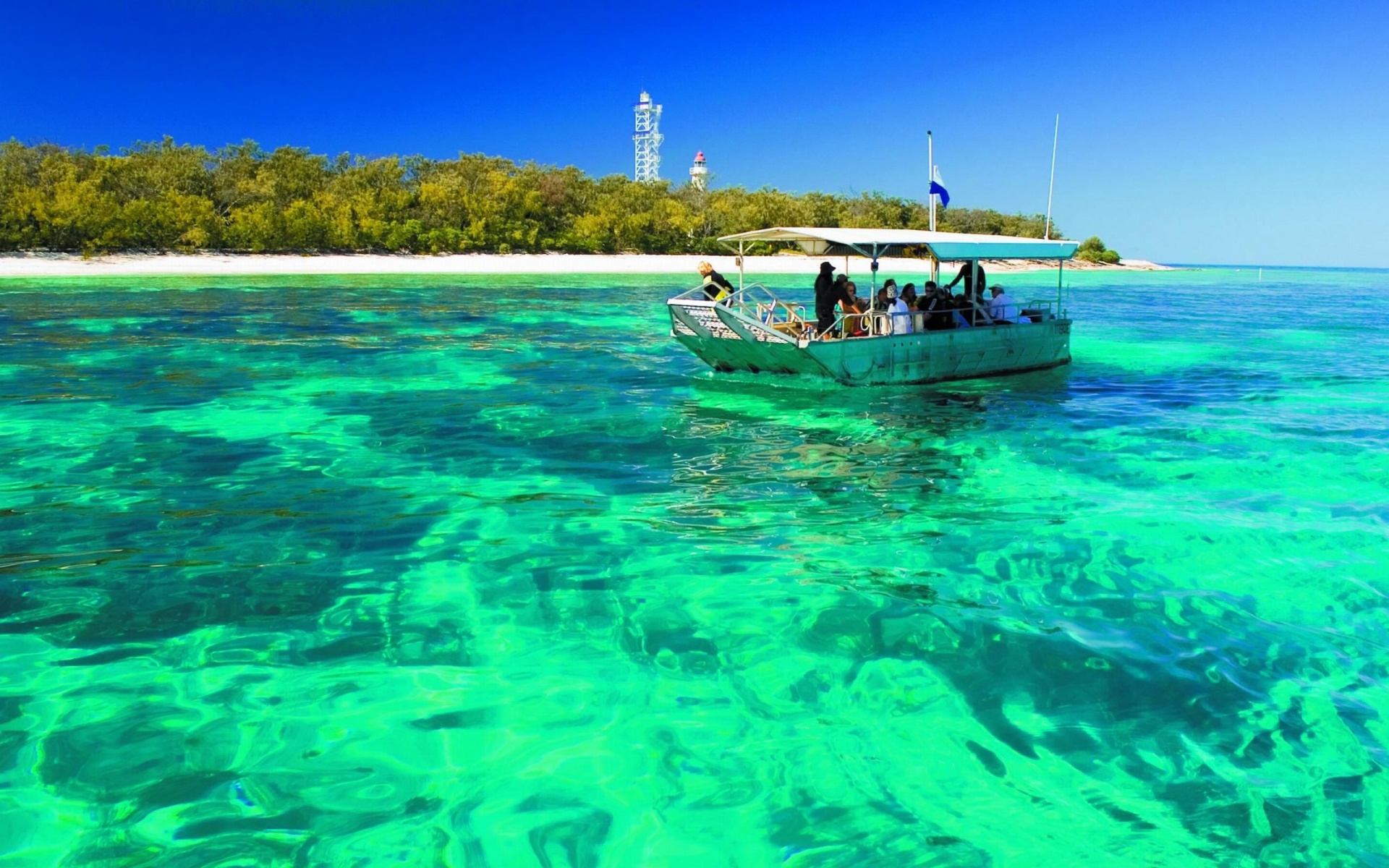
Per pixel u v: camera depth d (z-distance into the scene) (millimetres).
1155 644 5754
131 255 55406
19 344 20891
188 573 6863
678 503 8812
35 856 3771
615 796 4238
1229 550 7414
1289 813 4086
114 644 5688
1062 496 9047
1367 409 13539
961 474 9922
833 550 7500
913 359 15211
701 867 3770
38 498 8750
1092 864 3775
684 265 74500
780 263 78500
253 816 4062
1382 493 9047
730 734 4750
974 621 6094
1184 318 33094
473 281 54312
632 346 22578
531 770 4434
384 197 70125
